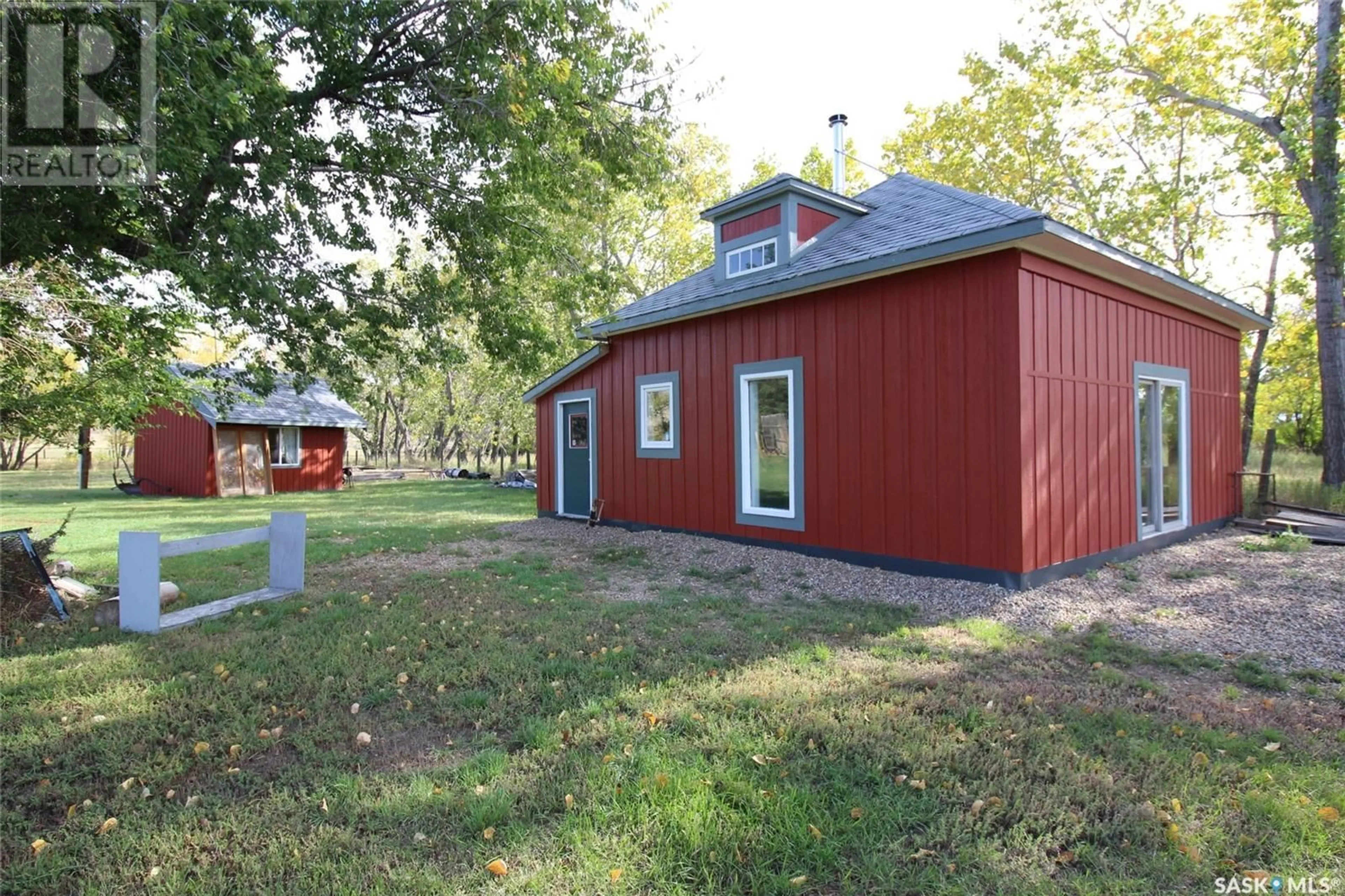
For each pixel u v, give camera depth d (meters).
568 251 7.79
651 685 3.90
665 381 9.79
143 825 2.54
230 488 20.19
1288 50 13.88
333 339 6.93
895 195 9.79
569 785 2.76
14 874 2.26
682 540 9.15
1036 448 6.27
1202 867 2.26
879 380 7.14
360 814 2.60
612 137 7.57
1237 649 4.64
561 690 3.84
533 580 6.90
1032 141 19.00
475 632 4.98
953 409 6.55
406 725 3.42
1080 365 6.95
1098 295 7.31
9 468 33.34
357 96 6.55
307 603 5.85
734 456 8.76
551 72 5.96
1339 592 5.93
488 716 3.48
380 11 5.87
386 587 6.60
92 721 3.42
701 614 5.55
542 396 12.30
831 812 2.58
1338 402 12.52
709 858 2.31
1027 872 2.24
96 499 18.50
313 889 2.18
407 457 39.41
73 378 6.60
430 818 2.58
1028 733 3.21
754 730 3.26
